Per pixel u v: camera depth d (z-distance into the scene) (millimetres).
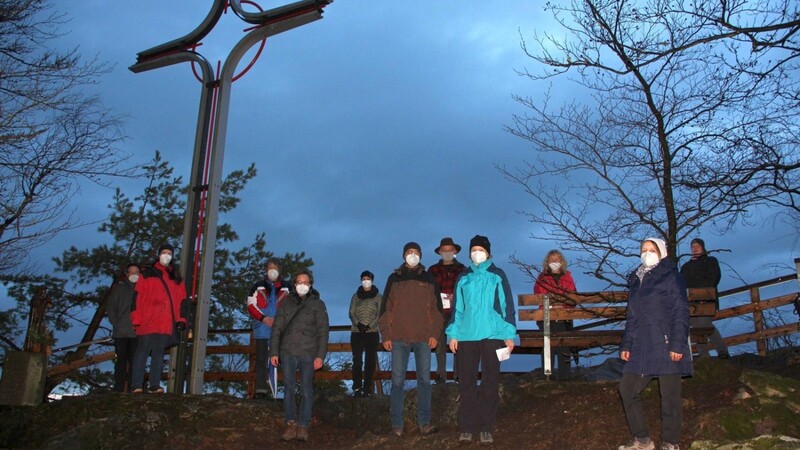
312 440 8062
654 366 5434
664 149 9609
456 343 6445
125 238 16734
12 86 10375
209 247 10047
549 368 8203
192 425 7988
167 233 16734
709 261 9508
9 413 8508
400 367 6969
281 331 7758
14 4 10289
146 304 8695
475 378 6348
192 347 9680
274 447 7672
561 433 6398
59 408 8203
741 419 5938
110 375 15539
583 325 9656
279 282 10055
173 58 11273
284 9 10297
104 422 7688
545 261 8945
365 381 9328
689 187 8852
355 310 9539
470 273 6473
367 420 8398
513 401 7664
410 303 7023
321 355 7648
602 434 6211
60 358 13539
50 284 15680
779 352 10711
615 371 9227
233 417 8250
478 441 6395
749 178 8242
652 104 9547
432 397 8039
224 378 12094
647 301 5570
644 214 9500
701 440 5723
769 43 8086
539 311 8531
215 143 10414
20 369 9102
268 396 10383
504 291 6301
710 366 7402
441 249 8711
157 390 8602
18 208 10508
